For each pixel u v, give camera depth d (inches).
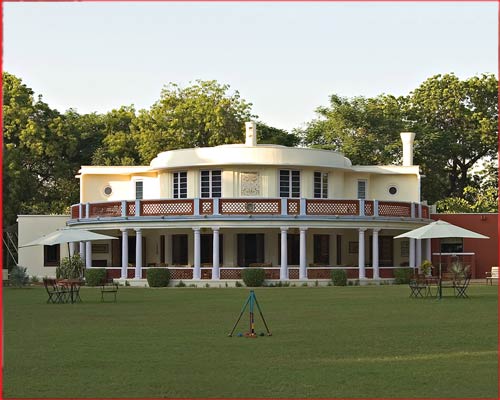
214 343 747.4
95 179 2100.1
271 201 1761.8
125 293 1486.2
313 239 1919.3
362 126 2787.9
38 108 2738.7
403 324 896.9
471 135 2888.8
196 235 1758.1
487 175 2942.9
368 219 1803.6
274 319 960.3
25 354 687.7
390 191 2107.5
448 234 1282.0
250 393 527.8
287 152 1882.4
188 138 2751.0
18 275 1834.4
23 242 2097.7
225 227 1753.2
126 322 936.9
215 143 2763.3
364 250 1807.3
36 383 563.2
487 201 2632.9
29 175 2618.1
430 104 2938.0
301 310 1080.2
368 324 898.7
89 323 928.3
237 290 1572.3
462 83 2928.2
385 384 553.9
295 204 1765.5
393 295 1371.8
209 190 1899.6
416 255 1939.0
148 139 2723.9
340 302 1216.2
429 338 776.9
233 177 1881.2
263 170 1891.0
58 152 2701.8
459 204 2623.0
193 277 1743.4
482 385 549.3
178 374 591.5
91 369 613.9
